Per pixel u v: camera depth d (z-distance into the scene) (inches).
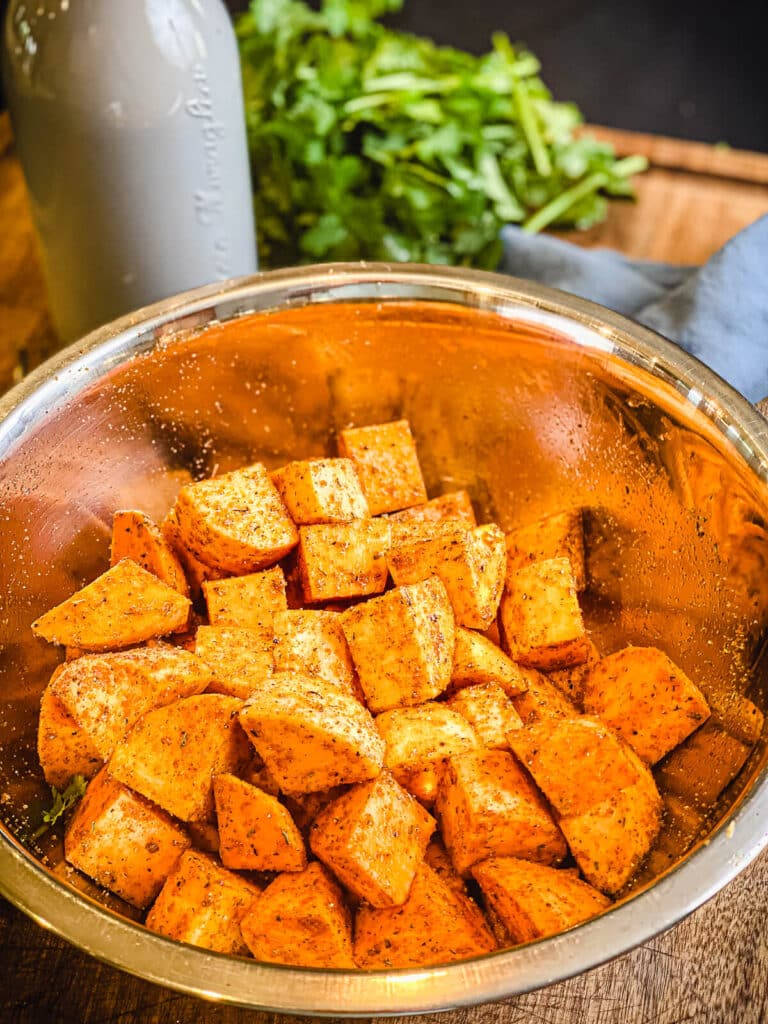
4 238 23.4
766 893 13.7
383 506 17.1
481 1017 13.0
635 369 15.2
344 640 15.1
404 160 22.9
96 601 14.9
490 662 15.3
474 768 14.0
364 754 13.4
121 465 16.4
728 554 14.7
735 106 41.8
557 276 21.1
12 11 17.7
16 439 14.6
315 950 13.2
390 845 13.4
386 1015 11.1
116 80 17.5
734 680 14.3
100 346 15.4
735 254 18.5
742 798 12.3
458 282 16.0
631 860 13.7
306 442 17.9
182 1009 13.3
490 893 13.6
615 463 16.3
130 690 14.2
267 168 22.0
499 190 22.7
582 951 11.3
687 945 13.4
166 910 13.5
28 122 18.1
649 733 14.8
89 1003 13.3
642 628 16.4
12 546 14.8
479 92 23.8
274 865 13.6
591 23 44.4
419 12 44.3
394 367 17.1
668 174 24.7
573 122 24.9
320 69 22.5
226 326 16.1
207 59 18.0
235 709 13.9
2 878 11.8
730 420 14.4
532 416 16.9
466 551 15.5
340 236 21.5
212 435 17.2
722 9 44.9
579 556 16.9
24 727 14.6
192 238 19.4
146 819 13.9
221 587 15.6
